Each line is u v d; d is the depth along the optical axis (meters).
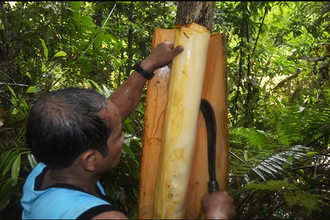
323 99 2.44
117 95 1.04
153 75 0.95
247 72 2.54
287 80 2.79
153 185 0.89
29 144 0.83
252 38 2.64
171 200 0.77
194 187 0.86
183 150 0.77
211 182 0.81
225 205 0.75
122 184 1.62
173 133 0.78
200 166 0.86
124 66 2.50
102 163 0.85
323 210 1.13
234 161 1.42
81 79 2.03
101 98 0.85
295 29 2.92
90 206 0.75
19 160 1.30
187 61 0.78
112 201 0.96
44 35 1.84
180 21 0.84
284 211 1.10
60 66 2.03
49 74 1.83
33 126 0.80
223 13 2.40
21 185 1.41
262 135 1.63
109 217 0.74
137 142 1.61
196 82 0.78
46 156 0.81
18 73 1.96
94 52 2.01
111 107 0.86
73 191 0.80
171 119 0.78
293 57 2.95
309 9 2.23
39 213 0.78
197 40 0.79
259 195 1.11
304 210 1.09
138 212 0.89
